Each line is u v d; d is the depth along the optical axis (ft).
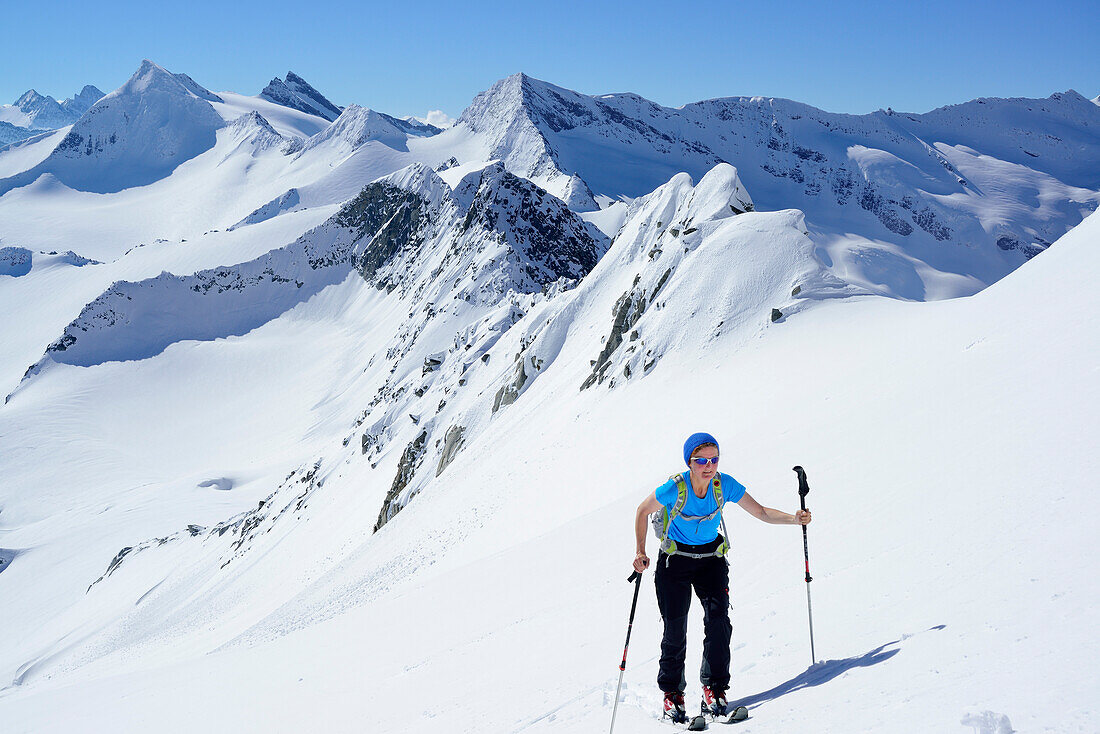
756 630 23.21
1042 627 13.46
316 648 64.28
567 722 20.85
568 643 32.14
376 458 270.26
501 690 28.63
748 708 16.78
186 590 275.59
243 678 61.21
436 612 58.29
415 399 303.48
